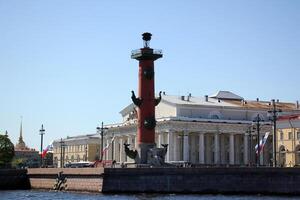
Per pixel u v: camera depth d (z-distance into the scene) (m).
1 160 166.75
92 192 95.50
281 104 196.38
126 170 93.62
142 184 93.25
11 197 85.69
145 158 105.25
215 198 81.12
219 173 92.00
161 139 174.50
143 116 106.19
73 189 100.38
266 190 90.62
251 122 178.62
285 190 90.00
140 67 108.06
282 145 160.62
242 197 83.75
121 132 191.25
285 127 160.00
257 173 91.25
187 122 171.88
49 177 107.62
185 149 170.75
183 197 83.50
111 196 86.31
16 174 113.75
